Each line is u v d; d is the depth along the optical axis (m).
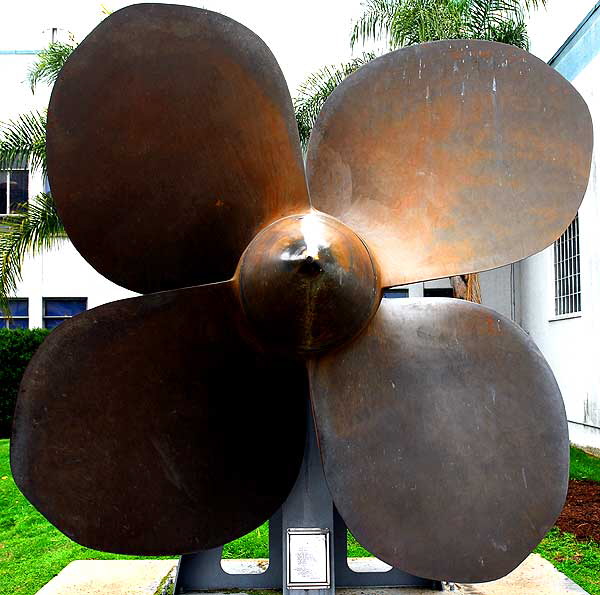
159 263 3.01
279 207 2.93
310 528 3.28
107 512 2.81
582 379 9.58
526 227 3.09
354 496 2.80
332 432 2.84
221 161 2.90
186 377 2.93
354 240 2.86
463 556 2.83
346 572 3.89
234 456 2.98
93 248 2.95
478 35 9.45
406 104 3.17
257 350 2.94
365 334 2.99
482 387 3.00
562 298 10.58
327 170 3.18
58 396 2.80
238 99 2.84
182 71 2.79
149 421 2.89
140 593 4.04
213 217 2.96
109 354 2.86
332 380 2.89
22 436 2.75
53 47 9.58
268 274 2.67
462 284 9.80
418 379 2.99
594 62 9.16
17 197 13.66
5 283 9.20
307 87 9.30
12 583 4.85
